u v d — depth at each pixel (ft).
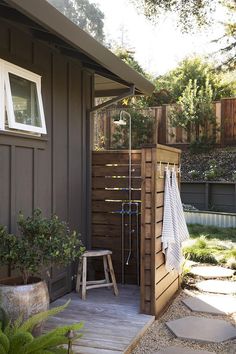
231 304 14.14
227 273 17.90
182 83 49.06
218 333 11.59
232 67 48.62
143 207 12.69
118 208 16.44
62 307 8.59
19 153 11.98
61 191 14.48
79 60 15.29
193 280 17.30
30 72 12.43
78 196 15.78
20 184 12.02
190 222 30.37
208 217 29.63
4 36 11.35
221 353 10.46
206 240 23.73
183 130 39.75
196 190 33.47
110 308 13.30
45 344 7.48
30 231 10.24
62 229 10.74
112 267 15.23
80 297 14.49
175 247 13.71
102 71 16.58
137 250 16.29
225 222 28.73
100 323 11.93
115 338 10.83
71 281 15.30
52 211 13.83
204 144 38.45
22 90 12.20
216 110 38.75
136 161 16.20
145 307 12.78
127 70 15.25
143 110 40.81
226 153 37.45
